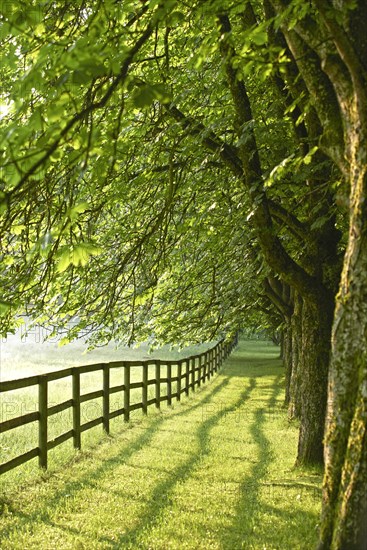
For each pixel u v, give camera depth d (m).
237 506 7.00
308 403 8.82
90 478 8.39
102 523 6.43
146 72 7.80
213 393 21.17
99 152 3.71
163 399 17.02
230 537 5.92
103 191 9.07
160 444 11.04
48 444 8.95
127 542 5.84
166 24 4.69
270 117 9.80
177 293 12.94
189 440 11.49
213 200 10.06
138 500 7.33
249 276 12.28
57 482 8.17
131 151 8.70
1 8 4.54
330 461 4.31
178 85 8.79
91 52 3.43
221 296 13.02
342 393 4.26
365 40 4.29
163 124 8.76
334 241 8.64
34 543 5.77
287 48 7.00
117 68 3.37
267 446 10.88
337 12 3.89
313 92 4.82
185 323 14.32
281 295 16.47
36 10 4.64
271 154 9.58
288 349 18.02
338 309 4.29
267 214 7.88
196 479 8.38
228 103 9.12
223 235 10.76
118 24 4.69
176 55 8.55
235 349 55.28
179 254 11.34
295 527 6.17
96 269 9.80
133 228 9.95
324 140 4.71
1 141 3.31
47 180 6.18
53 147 3.25
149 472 8.79
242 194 9.62
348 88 4.24
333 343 4.32
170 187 7.96
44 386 8.79
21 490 7.72
